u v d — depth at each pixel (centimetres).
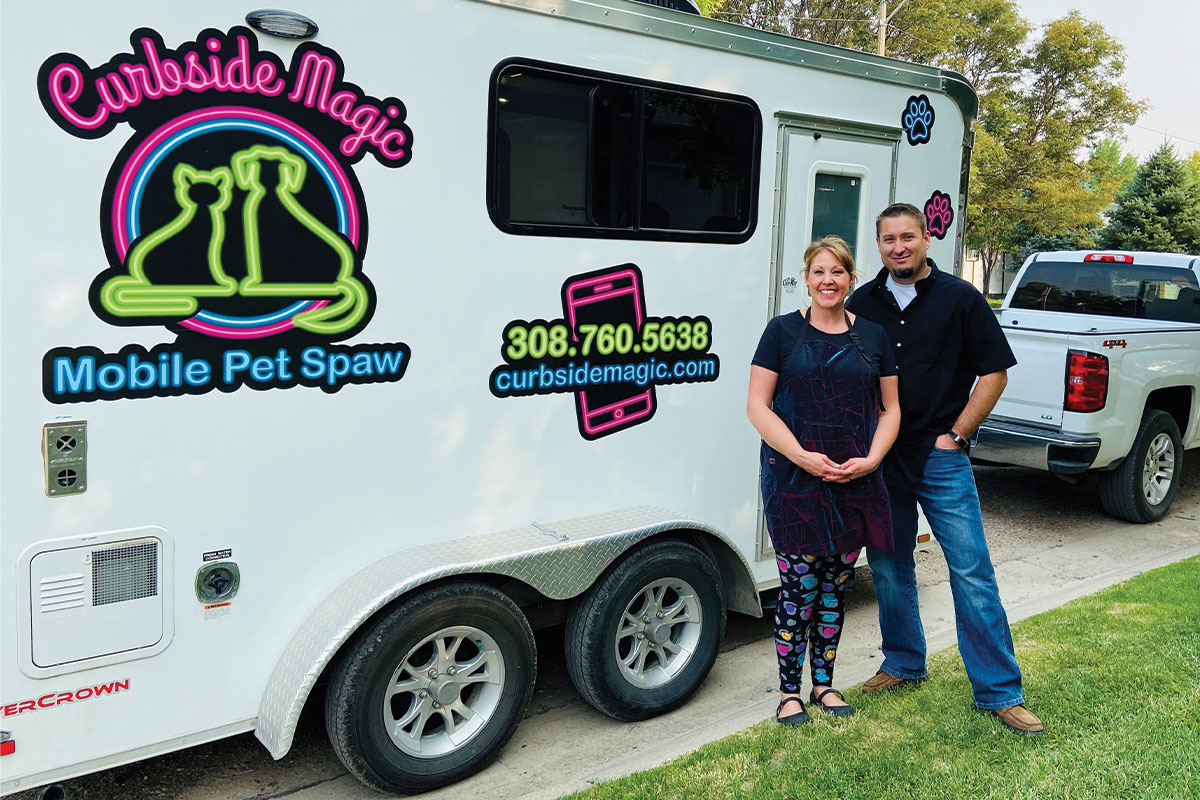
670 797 271
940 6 2277
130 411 243
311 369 272
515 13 303
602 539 321
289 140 261
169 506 252
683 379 367
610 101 331
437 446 301
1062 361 577
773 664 401
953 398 323
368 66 273
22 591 233
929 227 465
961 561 318
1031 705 320
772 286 395
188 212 247
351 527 286
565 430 332
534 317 319
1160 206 3108
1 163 221
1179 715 311
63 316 232
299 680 263
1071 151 2522
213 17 245
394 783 287
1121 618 406
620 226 339
